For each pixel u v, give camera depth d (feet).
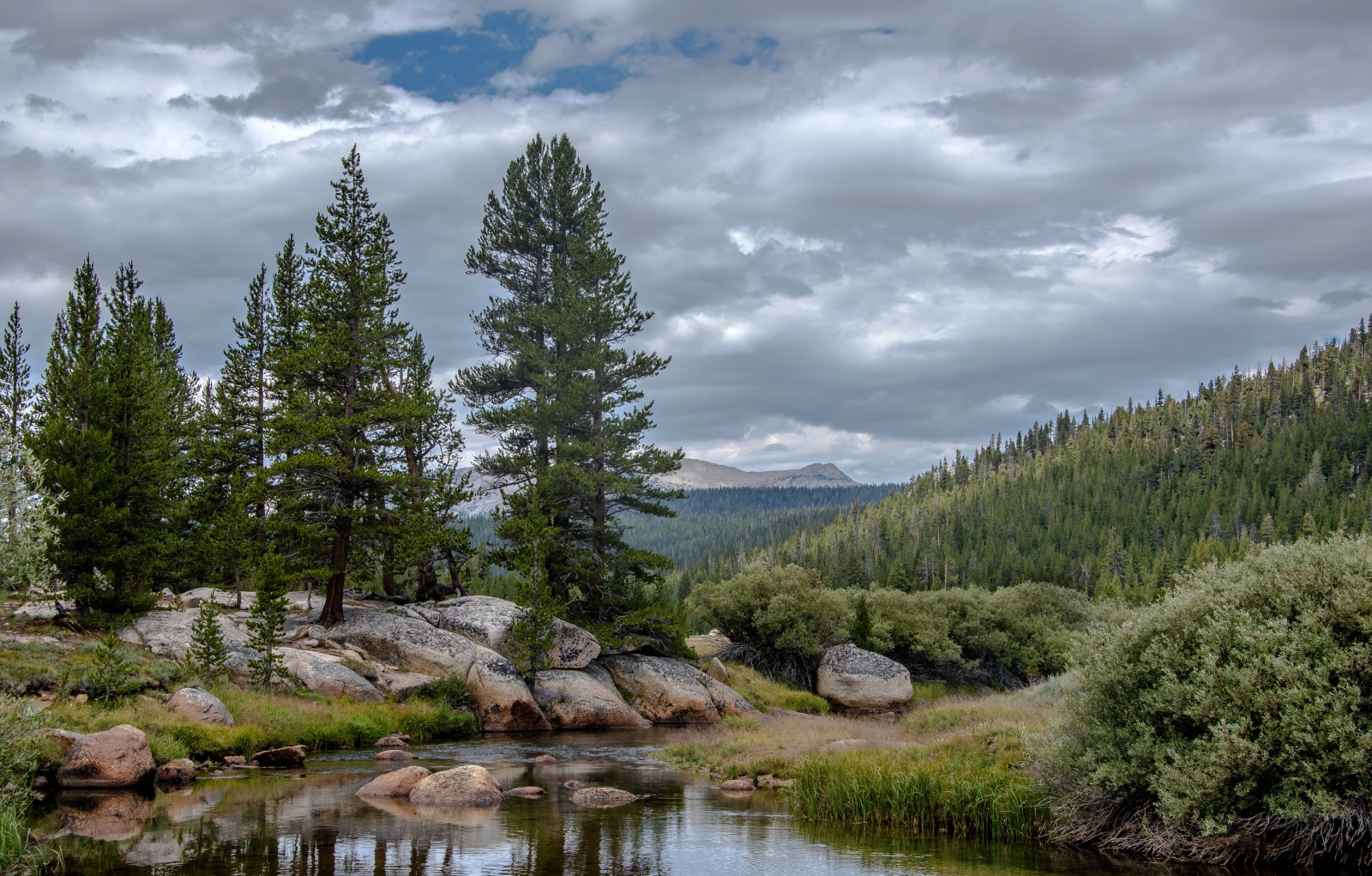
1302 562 49.67
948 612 240.53
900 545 556.51
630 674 146.82
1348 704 43.68
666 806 65.92
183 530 146.10
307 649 116.26
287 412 130.21
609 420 161.68
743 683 168.45
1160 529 533.14
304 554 127.03
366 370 136.15
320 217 140.56
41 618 104.53
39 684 80.43
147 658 98.27
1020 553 534.37
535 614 132.16
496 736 113.80
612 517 164.35
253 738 84.17
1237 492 549.54
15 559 51.72
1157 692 48.98
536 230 174.40
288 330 160.04
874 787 61.16
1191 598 51.44
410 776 69.21
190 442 158.20
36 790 62.69
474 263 179.01
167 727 76.84
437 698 117.91
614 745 106.42
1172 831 48.57
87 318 122.83
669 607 160.15
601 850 50.70
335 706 102.22
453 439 163.84
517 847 51.21
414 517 133.90
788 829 57.57
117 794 64.75
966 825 56.59
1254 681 45.42
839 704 177.27
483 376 168.96
